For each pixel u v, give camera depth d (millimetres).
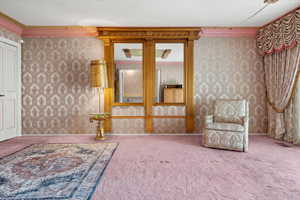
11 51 4277
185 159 2875
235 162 2744
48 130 4602
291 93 3736
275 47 3961
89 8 3516
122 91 4652
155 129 4676
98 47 4605
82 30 4523
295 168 2518
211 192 1906
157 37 4547
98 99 4629
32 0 3205
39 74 4566
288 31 3592
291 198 1791
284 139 3980
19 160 2789
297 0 3238
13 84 4348
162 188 1986
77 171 2406
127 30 4461
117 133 4668
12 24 4168
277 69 4074
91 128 4645
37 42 4559
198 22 4215
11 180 2152
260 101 4637
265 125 4633
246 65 4637
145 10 3605
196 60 4637
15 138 4242
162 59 4633
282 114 4012
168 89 4652
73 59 4594
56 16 3855
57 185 2039
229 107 3799
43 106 4586
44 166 2564
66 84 4594
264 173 2361
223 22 4227
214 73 4652
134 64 4633
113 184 2068
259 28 4523
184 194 1869
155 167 2557
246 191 1924
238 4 3385
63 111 4602
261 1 3271
